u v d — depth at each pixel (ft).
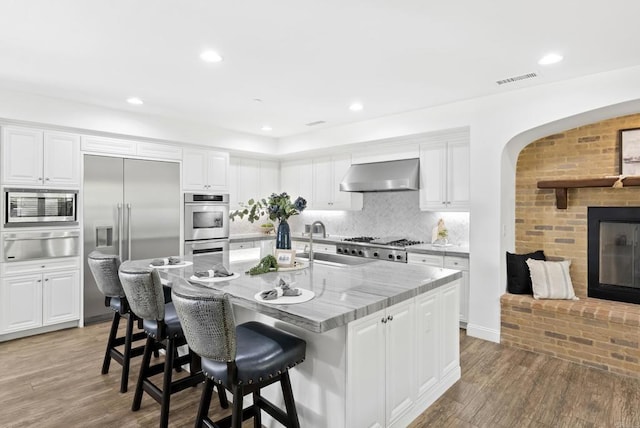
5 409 8.35
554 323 11.28
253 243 19.67
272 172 21.86
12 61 9.77
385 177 16.10
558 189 12.51
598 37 8.29
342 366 6.31
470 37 8.39
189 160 17.07
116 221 14.82
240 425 5.79
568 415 8.17
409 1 6.97
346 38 8.48
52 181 13.33
